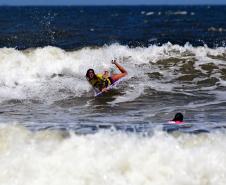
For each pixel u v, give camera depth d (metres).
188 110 41.91
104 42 102.06
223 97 47.09
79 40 107.25
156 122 37.03
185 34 133.50
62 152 27.98
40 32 128.12
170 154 27.73
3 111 42.06
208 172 26.88
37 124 35.94
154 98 46.88
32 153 28.00
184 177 26.47
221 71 57.56
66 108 43.44
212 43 103.94
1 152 28.59
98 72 56.50
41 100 46.47
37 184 25.89
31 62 57.16
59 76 55.00
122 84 51.53
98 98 47.22
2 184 25.97
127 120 37.97
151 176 26.55
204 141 29.45
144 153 27.77
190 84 52.53
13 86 51.16
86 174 26.38
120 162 27.08
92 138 29.30
